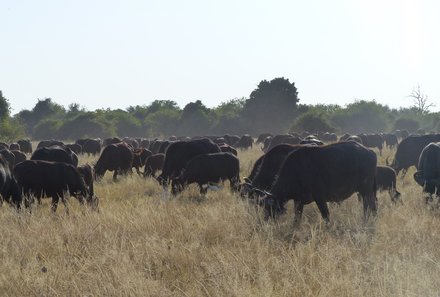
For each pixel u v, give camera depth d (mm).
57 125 101312
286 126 101625
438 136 21266
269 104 102312
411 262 7242
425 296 6051
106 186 18359
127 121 105938
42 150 17312
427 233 9172
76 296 6309
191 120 107438
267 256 7859
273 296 6250
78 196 12594
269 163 12398
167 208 11031
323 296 6047
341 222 10562
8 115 74250
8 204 11820
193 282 6824
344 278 6512
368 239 8953
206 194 15953
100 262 7250
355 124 96438
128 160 22781
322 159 10695
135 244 8219
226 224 9547
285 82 103438
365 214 10938
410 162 21453
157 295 6305
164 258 7797
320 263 7215
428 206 11016
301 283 6527
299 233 9516
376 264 7145
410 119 89938
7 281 6652
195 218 9898
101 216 9953
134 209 10695
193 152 17938
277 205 10586
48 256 7992
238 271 6969
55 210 12414
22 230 9195
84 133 97750
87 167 14953
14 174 11789
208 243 8945
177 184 15570
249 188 11531
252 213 10039
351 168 10906
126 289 6207
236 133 102250
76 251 8117
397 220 10531
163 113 111812
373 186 11562
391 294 6035
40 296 6344
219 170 15906
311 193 10703
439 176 12945
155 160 22125
